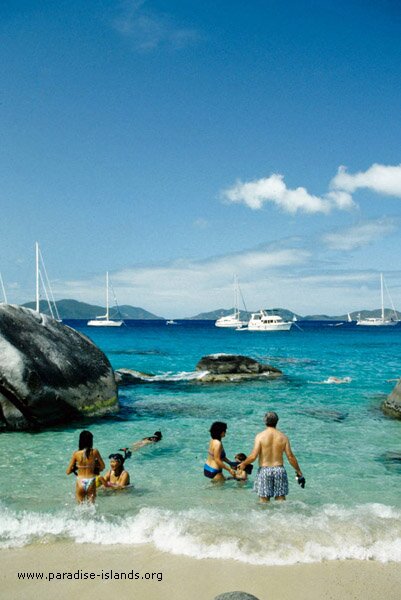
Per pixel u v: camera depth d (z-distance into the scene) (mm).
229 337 92375
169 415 16125
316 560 5855
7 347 13594
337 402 18672
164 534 6461
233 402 18641
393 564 5785
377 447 12102
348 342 71312
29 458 10922
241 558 5875
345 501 8266
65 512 7434
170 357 41562
